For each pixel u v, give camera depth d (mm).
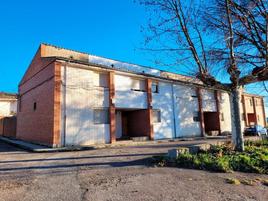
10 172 7180
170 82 22688
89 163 8664
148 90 20562
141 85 20516
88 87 16734
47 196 4746
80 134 15781
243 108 33969
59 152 12766
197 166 7512
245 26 8805
